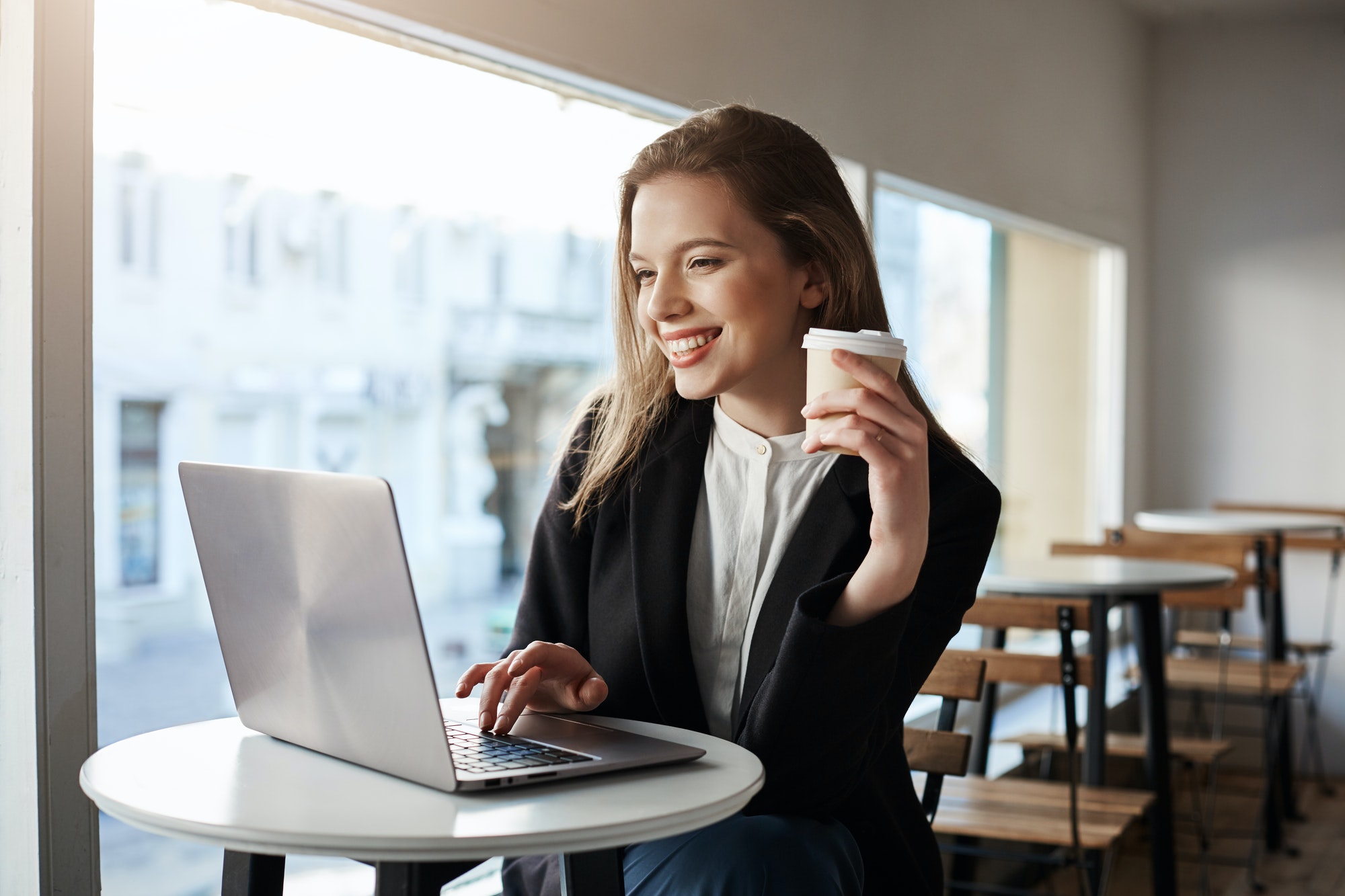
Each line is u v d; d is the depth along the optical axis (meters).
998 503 1.16
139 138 3.54
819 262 1.14
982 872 2.58
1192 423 4.42
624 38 2.04
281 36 1.82
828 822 1.05
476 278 12.16
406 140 4.10
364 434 11.93
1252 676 3.31
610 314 1.29
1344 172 4.17
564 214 4.47
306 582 0.85
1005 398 4.05
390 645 0.78
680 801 0.76
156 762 0.87
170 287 11.06
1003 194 3.36
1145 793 2.15
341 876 2.36
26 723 1.26
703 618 1.17
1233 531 3.56
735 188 1.07
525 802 0.76
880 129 2.76
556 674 1.05
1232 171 4.34
